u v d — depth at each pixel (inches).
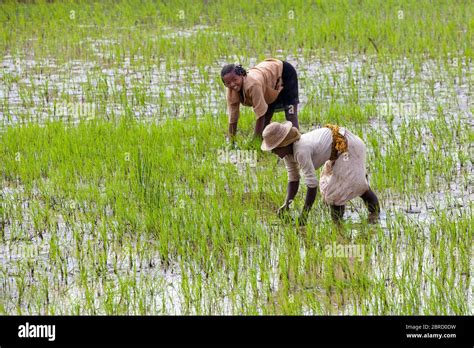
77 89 2117.4
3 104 1995.6
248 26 2787.9
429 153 1540.4
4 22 2898.6
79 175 1483.8
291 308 972.6
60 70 2304.4
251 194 1366.9
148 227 1229.7
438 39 2485.2
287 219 1232.2
